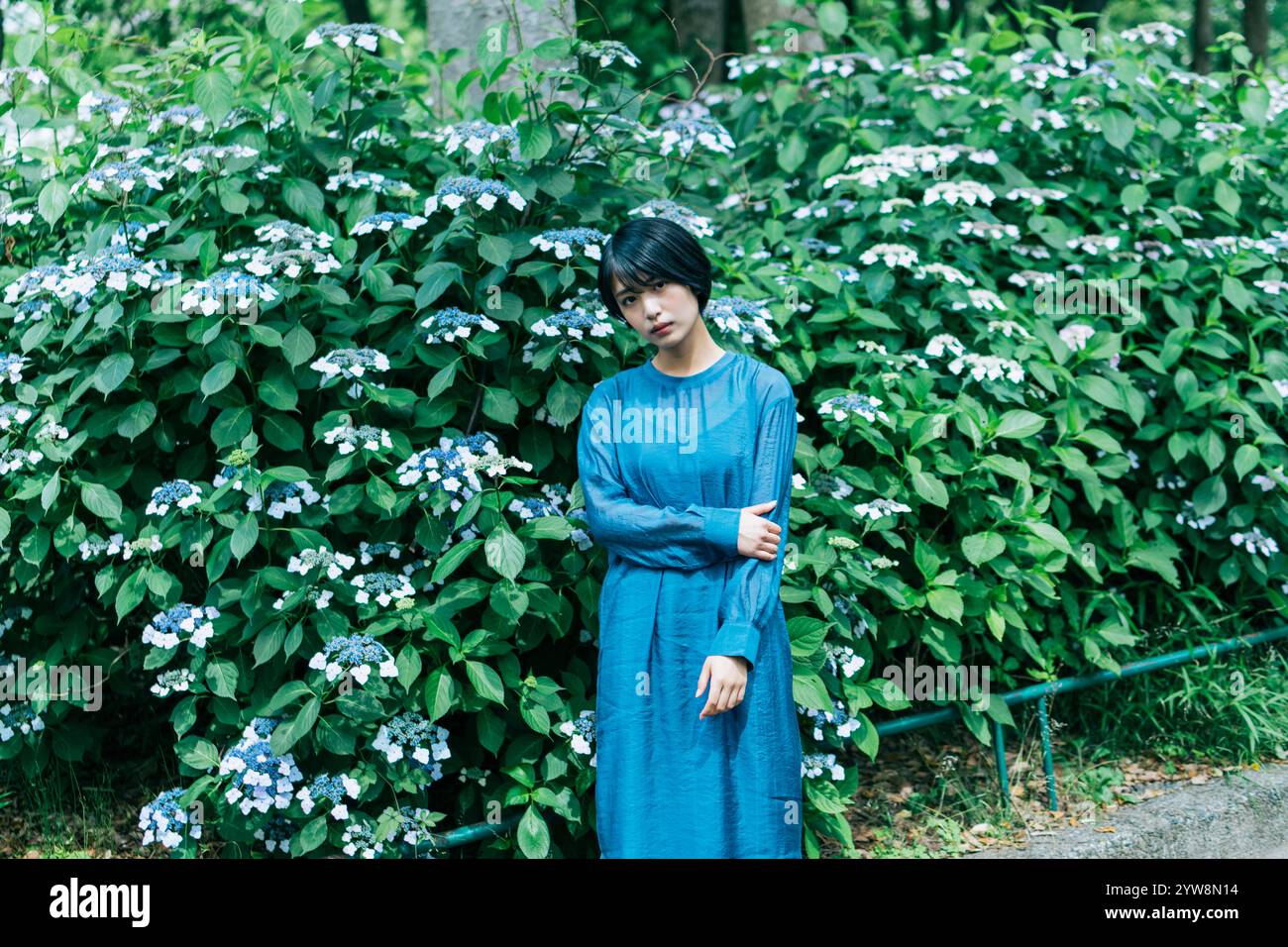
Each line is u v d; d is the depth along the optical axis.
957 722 4.15
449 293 3.30
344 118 3.67
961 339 4.13
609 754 2.56
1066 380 3.98
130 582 3.00
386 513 3.05
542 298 3.37
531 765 2.99
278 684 3.00
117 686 3.59
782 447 2.54
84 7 6.26
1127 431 4.36
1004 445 3.92
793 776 2.56
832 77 5.02
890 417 3.58
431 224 3.48
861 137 4.60
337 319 3.24
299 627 2.85
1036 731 4.02
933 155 4.27
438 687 2.82
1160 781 3.87
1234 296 4.28
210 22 6.83
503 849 3.03
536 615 3.05
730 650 2.40
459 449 2.93
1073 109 4.75
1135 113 4.92
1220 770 3.92
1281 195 4.74
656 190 3.86
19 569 3.36
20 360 3.14
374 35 3.45
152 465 3.29
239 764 2.71
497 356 3.13
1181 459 4.18
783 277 3.89
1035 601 3.90
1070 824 3.56
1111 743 3.99
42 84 3.70
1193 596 4.32
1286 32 15.94
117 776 3.75
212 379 2.96
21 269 3.56
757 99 5.23
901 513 3.63
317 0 3.96
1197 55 10.65
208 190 3.42
